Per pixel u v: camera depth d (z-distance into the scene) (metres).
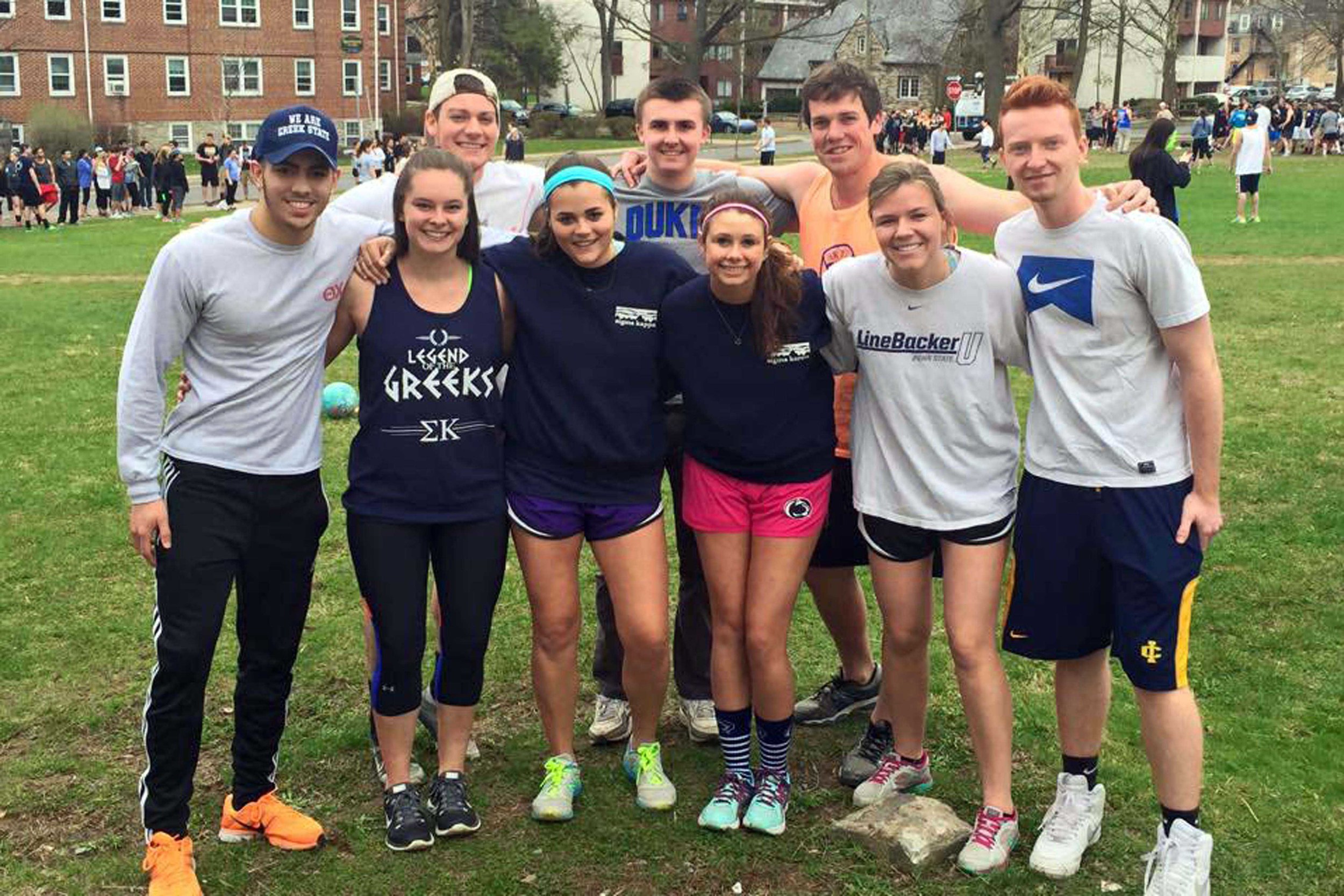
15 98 49.16
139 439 3.44
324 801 4.12
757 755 4.42
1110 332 3.37
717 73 80.88
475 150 4.45
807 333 3.67
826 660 5.20
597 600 4.45
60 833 3.93
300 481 3.66
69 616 5.74
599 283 3.73
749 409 3.66
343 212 3.96
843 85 4.12
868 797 4.00
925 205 3.40
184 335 3.47
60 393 10.57
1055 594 3.56
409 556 3.68
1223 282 14.88
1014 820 3.72
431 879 3.64
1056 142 3.28
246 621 3.74
